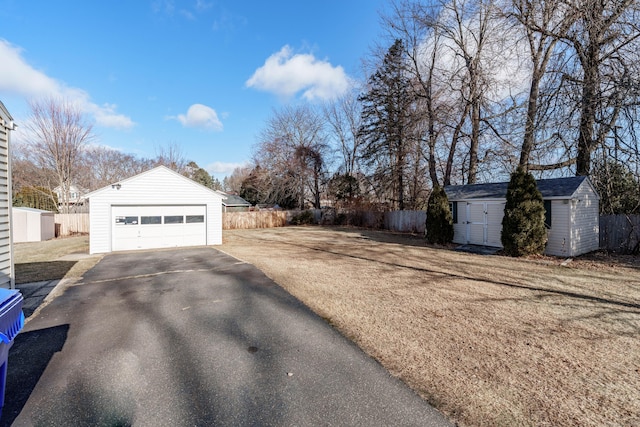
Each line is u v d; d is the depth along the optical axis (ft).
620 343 11.70
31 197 86.84
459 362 10.28
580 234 32.60
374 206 75.87
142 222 41.19
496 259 30.53
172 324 14.01
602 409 7.80
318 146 97.86
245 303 16.94
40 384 9.16
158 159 111.34
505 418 7.45
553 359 10.48
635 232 33.30
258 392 8.64
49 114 71.92
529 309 15.62
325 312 15.30
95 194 38.29
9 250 16.17
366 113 81.97
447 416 7.52
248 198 126.72
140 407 8.01
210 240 45.34
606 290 19.10
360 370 9.79
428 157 65.67
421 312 15.23
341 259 30.99
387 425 7.20
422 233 60.23
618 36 31.94
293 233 62.95
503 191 38.01
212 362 10.44
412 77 64.54
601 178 34.01
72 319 14.76
